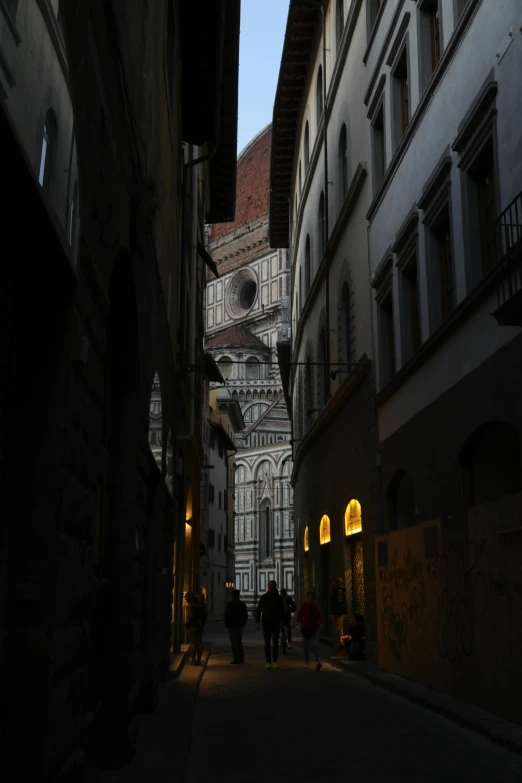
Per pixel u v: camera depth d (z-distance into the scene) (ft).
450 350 45.62
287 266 368.07
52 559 13.64
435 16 53.83
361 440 68.95
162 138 38.88
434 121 50.34
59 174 13.38
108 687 23.76
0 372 13.25
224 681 52.26
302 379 118.42
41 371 14.26
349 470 74.08
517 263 32.83
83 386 16.28
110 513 25.25
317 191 102.42
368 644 62.54
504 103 38.14
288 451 311.88
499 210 38.65
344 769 25.48
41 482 13.83
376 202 65.36
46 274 14.53
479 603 36.42
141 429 27.25
